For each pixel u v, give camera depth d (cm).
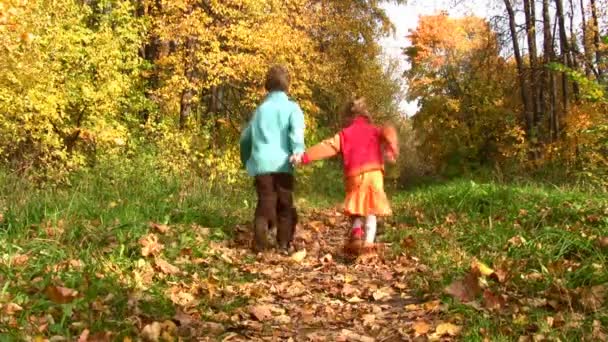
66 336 373
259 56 1476
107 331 377
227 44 1474
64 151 1157
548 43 2173
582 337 363
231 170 1441
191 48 1479
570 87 2355
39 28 1134
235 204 1004
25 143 1152
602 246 564
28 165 985
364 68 2353
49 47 1174
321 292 554
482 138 2703
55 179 939
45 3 1162
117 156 1104
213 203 897
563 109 2155
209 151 1459
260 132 703
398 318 464
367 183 679
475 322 409
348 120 707
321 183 2320
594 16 1903
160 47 1608
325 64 1992
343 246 714
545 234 625
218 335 420
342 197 2230
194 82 1471
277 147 699
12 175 798
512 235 666
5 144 1073
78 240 574
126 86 1319
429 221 881
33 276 471
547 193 944
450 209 936
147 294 472
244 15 1506
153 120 1416
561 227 673
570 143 1575
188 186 975
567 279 473
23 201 673
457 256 622
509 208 844
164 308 449
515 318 404
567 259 566
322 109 2431
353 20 2172
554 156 1664
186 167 1251
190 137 1412
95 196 822
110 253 560
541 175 1472
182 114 1508
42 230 583
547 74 2244
